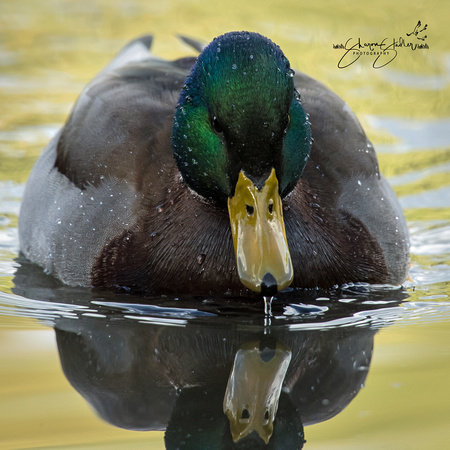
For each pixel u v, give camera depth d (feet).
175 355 27.86
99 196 34.37
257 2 71.46
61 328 30.04
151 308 31.63
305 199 32.14
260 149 27.63
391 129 52.85
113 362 27.35
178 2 71.97
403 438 22.35
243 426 23.54
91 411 24.11
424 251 39.22
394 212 35.53
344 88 58.08
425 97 57.52
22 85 58.03
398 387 25.12
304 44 63.05
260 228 27.27
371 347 28.22
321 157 34.27
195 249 31.48
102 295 32.91
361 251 33.04
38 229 36.96
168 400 24.93
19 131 51.93
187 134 29.99
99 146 35.65
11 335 29.40
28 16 69.51
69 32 66.39
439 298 33.04
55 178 37.27
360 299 32.50
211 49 28.66
